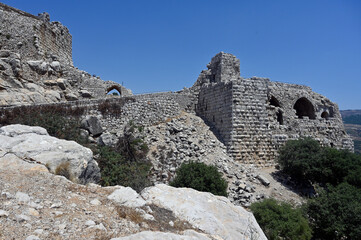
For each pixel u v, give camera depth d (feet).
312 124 115.75
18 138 37.58
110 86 134.31
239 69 125.70
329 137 118.11
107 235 22.03
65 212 24.36
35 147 36.17
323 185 87.71
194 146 87.56
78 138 76.74
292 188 82.28
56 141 39.32
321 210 63.98
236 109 95.30
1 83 87.86
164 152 84.12
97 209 26.58
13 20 105.40
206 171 66.74
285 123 110.63
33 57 108.68
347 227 60.34
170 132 96.53
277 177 86.43
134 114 100.53
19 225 20.52
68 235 20.77
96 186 33.01
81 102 90.63
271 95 115.03
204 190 63.00
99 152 74.08
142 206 30.01
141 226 25.53
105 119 93.76
